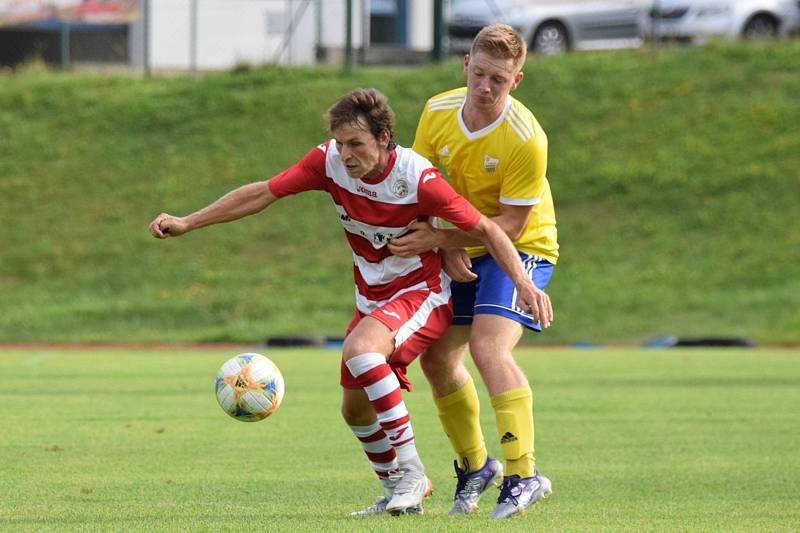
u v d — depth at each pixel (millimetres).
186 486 23984
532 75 114250
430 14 130500
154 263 95062
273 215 101375
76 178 106750
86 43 124062
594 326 81250
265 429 33969
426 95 111625
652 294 86000
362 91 19438
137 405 40156
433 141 21891
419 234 20109
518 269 19953
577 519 19734
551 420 36219
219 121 112688
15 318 85188
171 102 116000
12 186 105750
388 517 19938
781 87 110000
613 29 117938
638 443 31203
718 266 90062
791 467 26938
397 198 19875
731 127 105938
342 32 124625
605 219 97500
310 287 90625
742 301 84125
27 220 101438
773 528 18828
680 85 111750
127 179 106375
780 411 38562
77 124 113500
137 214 101938
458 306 21812
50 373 53344
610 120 108625
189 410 38688
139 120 113688
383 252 20531
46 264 95625
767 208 96500
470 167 21438
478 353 20469
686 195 99000
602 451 29734
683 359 61438
